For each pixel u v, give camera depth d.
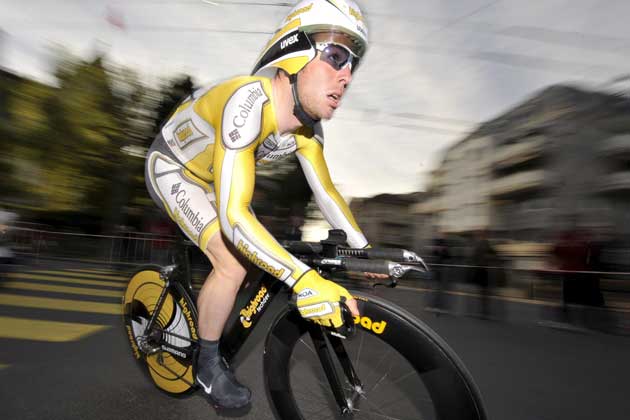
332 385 1.27
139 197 11.66
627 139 7.89
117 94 12.06
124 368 2.23
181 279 1.67
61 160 11.30
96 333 2.90
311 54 1.23
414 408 1.20
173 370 1.69
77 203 11.38
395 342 1.15
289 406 1.34
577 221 7.70
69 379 2.05
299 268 1.11
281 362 1.34
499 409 2.08
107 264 7.54
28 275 5.65
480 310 4.99
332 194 1.57
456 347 3.32
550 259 4.87
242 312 1.44
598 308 4.26
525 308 4.80
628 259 4.52
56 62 11.42
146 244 7.46
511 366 2.84
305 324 1.30
